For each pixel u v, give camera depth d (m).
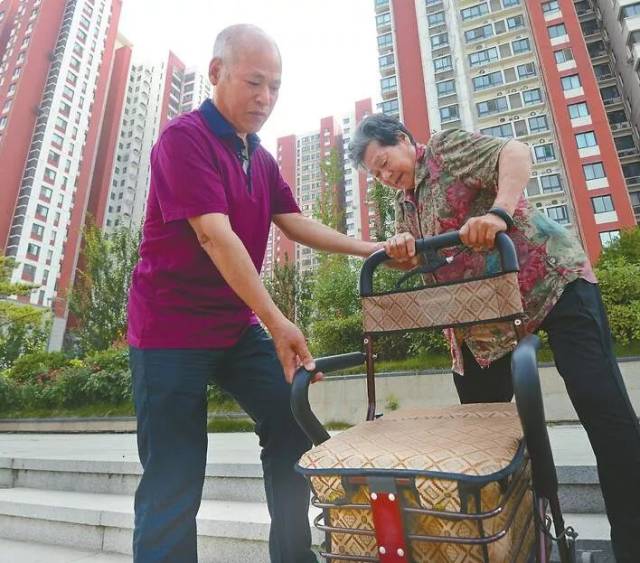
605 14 26.62
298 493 1.21
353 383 4.95
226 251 1.00
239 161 1.24
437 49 30.39
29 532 1.94
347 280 7.95
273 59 1.18
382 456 0.70
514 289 0.93
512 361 0.73
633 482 1.00
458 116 28.19
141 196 50.41
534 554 0.81
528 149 1.17
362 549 0.72
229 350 1.27
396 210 1.61
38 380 8.54
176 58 59.44
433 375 4.64
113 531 1.76
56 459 2.39
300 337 0.95
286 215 1.49
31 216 35.84
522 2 28.66
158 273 1.14
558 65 25.14
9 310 15.49
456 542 0.62
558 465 1.55
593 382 1.05
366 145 1.43
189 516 1.04
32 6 42.69
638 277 4.62
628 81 25.50
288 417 1.24
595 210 22.25
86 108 42.84
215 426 5.32
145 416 1.08
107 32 47.00
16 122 37.59
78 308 12.12
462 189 1.30
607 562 1.17
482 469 0.62
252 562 1.53
